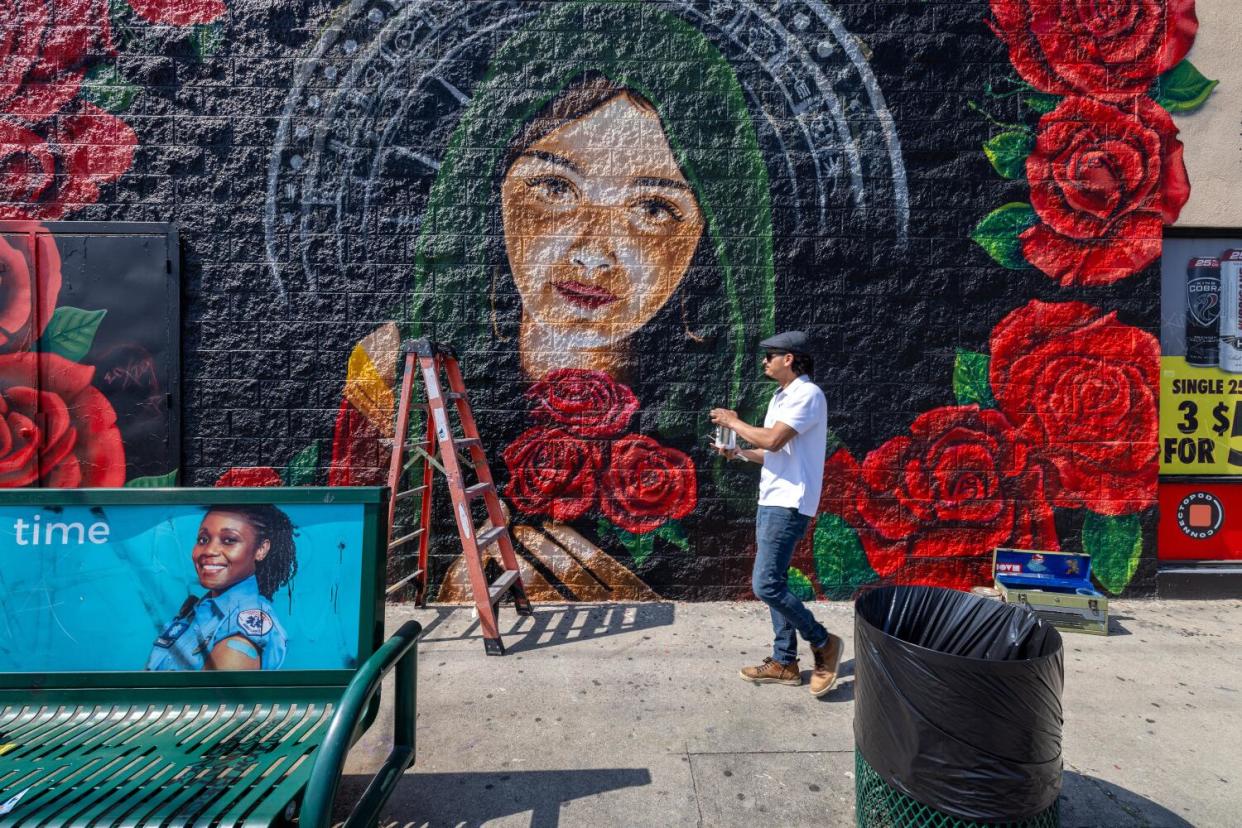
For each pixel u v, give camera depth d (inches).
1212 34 170.4
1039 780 71.6
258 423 166.9
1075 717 114.3
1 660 81.1
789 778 97.1
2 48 162.1
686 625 154.9
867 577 171.2
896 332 170.9
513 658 137.4
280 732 76.2
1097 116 171.3
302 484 167.6
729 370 170.4
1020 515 171.0
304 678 81.4
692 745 105.7
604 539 169.9
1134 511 171.6
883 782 78.0
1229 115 171.0
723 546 169.9
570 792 93.9
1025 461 171.2
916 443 171.0
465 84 168.4
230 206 165.8
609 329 170.2
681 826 87.0
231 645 82.4
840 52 170.2
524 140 169.0
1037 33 170.2
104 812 60.6
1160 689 124.1
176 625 82.7
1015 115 171.0
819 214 170.6
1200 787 95.5
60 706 80.7
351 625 82.8
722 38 169.9
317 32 166.7
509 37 168.6
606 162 169.8
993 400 171.0
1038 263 171.5
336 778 61.8
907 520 170.6
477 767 99.7
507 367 169.3
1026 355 171.3
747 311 170.4
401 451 149.3
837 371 170.6
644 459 170.1
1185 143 171.5
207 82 165.0
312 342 167.5
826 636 120.6
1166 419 176.6
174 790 64.3
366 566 84.0
